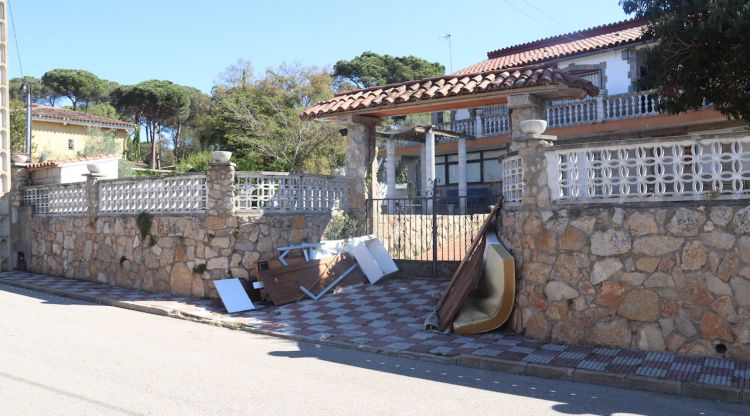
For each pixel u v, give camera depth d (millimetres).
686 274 6680
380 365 6996
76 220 14680
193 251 11711
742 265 6367
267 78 33938
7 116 16672
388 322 9281
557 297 7598
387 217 13742
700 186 6648
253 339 8523
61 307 10867
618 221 7129
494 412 5168
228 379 6102
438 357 7262
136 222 12883
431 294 10883
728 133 6449
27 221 16547
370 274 12016
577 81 10086
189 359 7008
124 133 37531
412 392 5793
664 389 5855
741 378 5840
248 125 28797
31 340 7758
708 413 5219
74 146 34250
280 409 5098
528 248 7973
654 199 6914
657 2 10000
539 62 21328
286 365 6883
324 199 12703
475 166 24969
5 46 16672
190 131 51906
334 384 6031
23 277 15039
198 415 4859
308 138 27766
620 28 22125
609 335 7145
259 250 11312
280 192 11797
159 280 12352
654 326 6855
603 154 7289
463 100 11117
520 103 10359
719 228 6508
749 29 8664
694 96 10062
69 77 49312
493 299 8508
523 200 8047
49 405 5008
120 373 6188
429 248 12688
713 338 6508
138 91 47156
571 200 7531
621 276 7086
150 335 8492
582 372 6301
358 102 12367
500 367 6801
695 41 9430
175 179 12180
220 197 11336
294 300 10930
